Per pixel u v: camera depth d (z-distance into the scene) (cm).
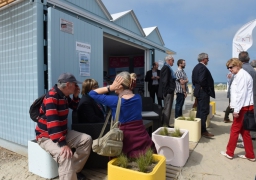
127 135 227
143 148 230
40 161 273
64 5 383
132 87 238
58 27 324
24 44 335
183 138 296
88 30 389
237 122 314
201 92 426
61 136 226
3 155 357
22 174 283
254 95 306
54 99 231
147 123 346
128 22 638
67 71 343
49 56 313
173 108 870
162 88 458
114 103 224
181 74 509
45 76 326
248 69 331
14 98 363
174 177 267
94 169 291
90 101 293
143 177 190
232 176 271
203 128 435
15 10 344
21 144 356
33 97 326
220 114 740
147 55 750
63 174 220
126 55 1016
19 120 357
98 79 418
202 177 268
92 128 275
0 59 386
